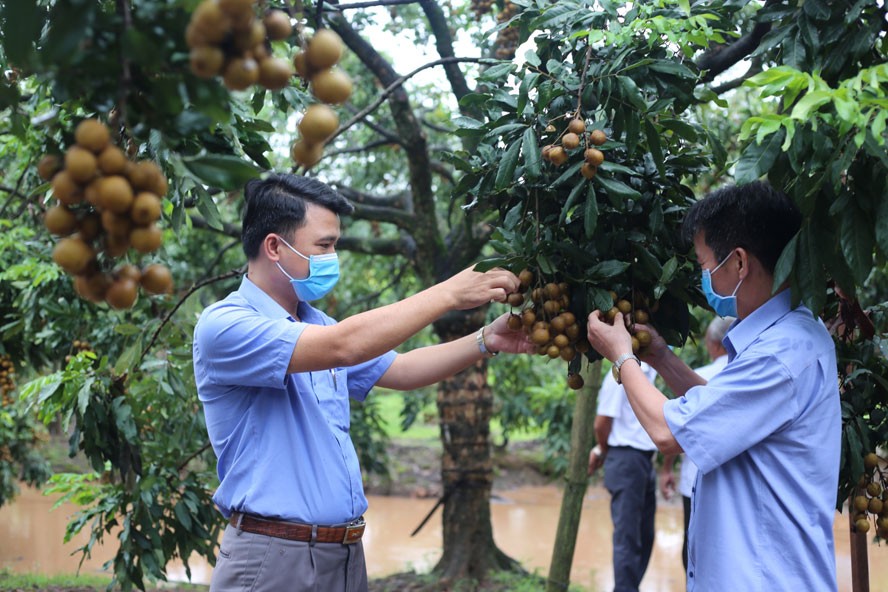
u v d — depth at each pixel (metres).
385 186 7.60
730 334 1.94
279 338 2.07
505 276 2.04
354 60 6.75
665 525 8.77
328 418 2.32
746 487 1.82
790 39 1.89
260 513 2.16
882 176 1.70
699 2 2.18
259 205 2.29
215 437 2.28
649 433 1.87
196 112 1.19
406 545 7.98
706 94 2.21
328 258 2.30
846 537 6.89
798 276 1.81
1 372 5.00
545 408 8.39
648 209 2.15
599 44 2.16
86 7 1.02
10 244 4.53
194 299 3.97
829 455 1.82
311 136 1.24
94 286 1.25
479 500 5.71
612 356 2.00
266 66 1.13
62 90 1.13
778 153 1.67
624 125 2.05
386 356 2.62
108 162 1.14
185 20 1.09
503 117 2.21
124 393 3.46
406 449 12.86
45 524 8.70
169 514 3.60
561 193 2.13
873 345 2.33
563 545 4.84
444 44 4.52
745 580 1.76
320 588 2.20
